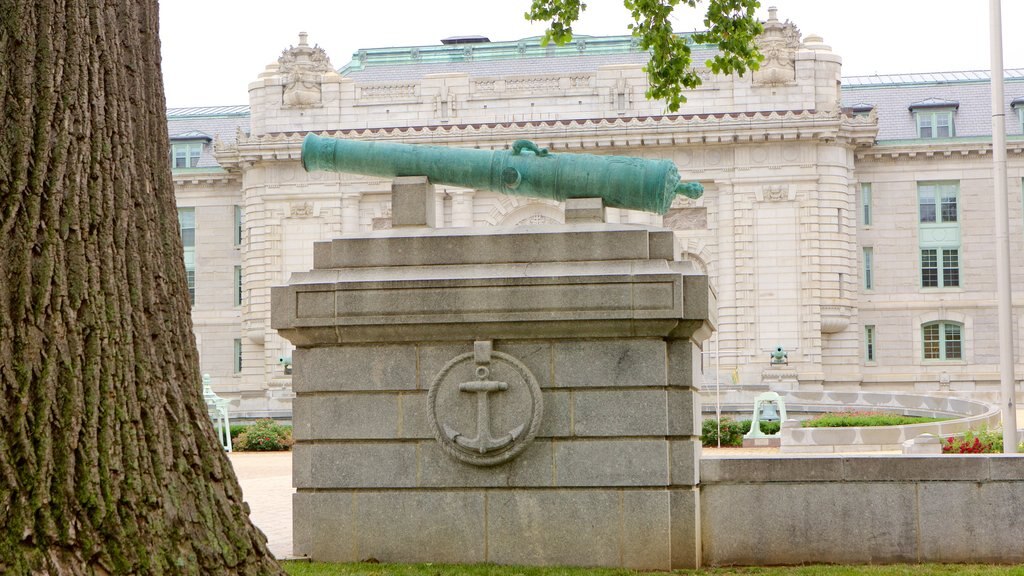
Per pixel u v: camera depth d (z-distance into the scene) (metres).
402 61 77.56
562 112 67.94
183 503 6.97
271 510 19.77
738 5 18.03
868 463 11.65
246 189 71.06
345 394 11.63
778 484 11.69
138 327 7.08
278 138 69.12
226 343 76.06
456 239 11.52
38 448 6.47
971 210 70.88
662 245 11.46
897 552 11.55
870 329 71.38
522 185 11.94
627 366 11.23
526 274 11.30
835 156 67.38
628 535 11.16
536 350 11.35
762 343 66.44
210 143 79.94
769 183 66.94
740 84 67.44
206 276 76.50
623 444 11.22
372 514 11.52
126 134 7.34
